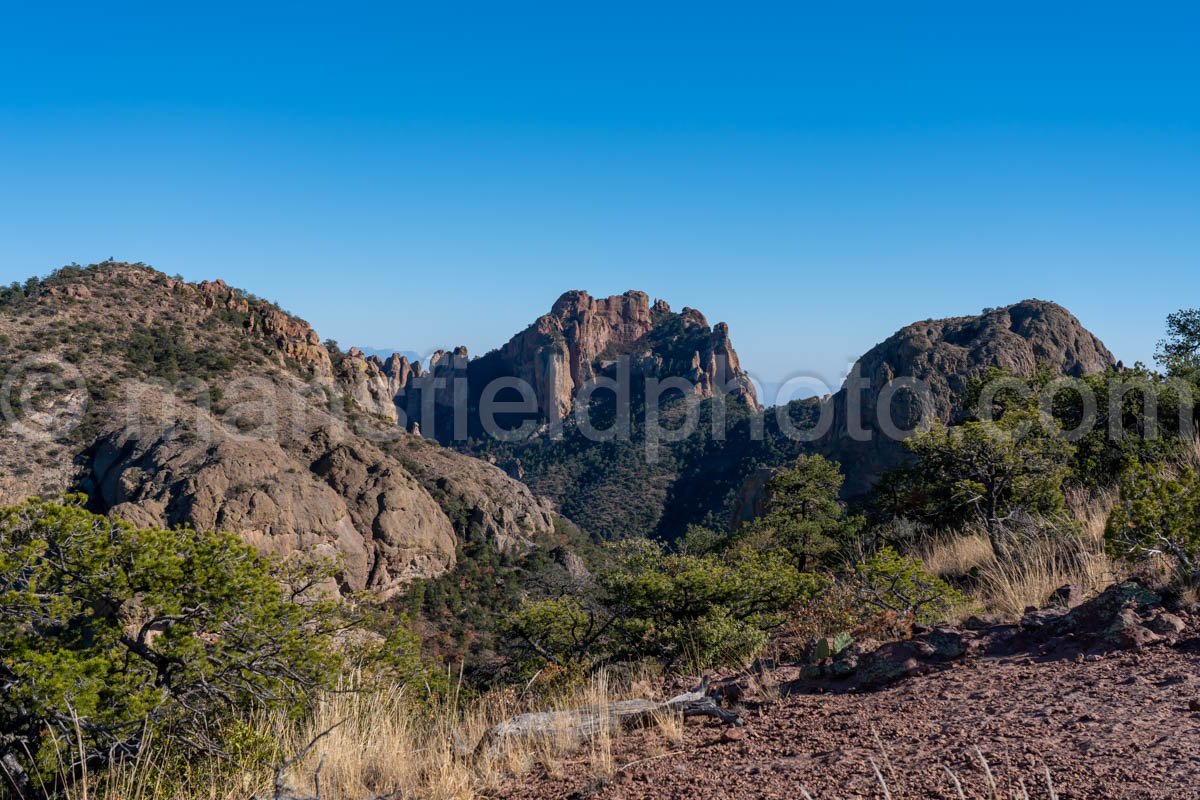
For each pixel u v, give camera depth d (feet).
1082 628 15.20
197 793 17.24
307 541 186.80
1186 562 16.35
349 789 13.79
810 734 12.60
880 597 24.66
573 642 49.85
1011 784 9.20
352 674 23.98
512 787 12.76
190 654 24.86
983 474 40.09
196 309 264.52
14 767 20.40
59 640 24.36
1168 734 9.85
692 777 11.53
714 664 24.85
